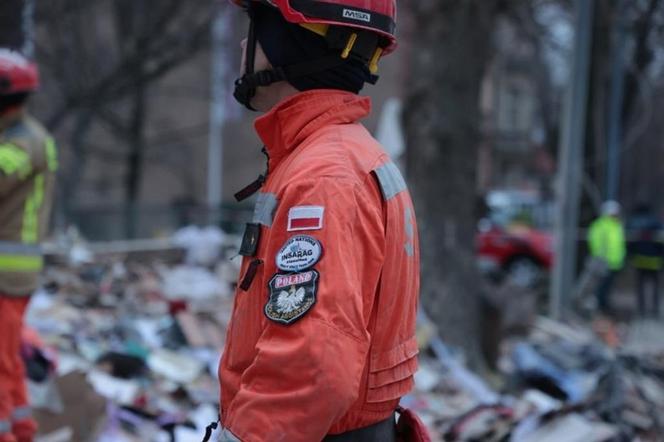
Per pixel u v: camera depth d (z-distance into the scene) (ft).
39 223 21.11
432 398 33.40
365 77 11.34
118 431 25.14
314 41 10.82
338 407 9.29
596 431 26.68
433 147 45.03
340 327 9.36
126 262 51.01
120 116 112.06
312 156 10.30
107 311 38.96
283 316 9.49
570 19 69.10
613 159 80.02
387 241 10.46
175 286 43.86
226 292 45.03
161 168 148.05
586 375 34.50
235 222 94.22
